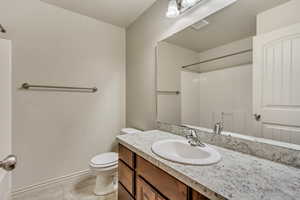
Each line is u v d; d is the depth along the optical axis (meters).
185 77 1.37
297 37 0.76
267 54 0.87
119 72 2.27
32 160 1.62
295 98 0.77
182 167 0.75
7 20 1.49
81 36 1.93
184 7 1.30
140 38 1.96
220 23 1.10
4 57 1.19
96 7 1.79
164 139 1.25
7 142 1.21
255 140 0.92
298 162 0.75
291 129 0.78
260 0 0.90
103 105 2.12
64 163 1.82
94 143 2.04
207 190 0.58
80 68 1.92
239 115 1.00
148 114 1.83
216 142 1.12
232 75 1.04
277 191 0.56
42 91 1.68
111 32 2.18
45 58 1.69
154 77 1.73
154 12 1.71
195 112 1.28
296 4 0.76
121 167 1.26
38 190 1.65
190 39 1.31
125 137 1.33
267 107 0.87
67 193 1.66
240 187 0.58
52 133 1.74
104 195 1.64
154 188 0.89
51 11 1.72
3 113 1.17
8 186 1.21
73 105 1.88
